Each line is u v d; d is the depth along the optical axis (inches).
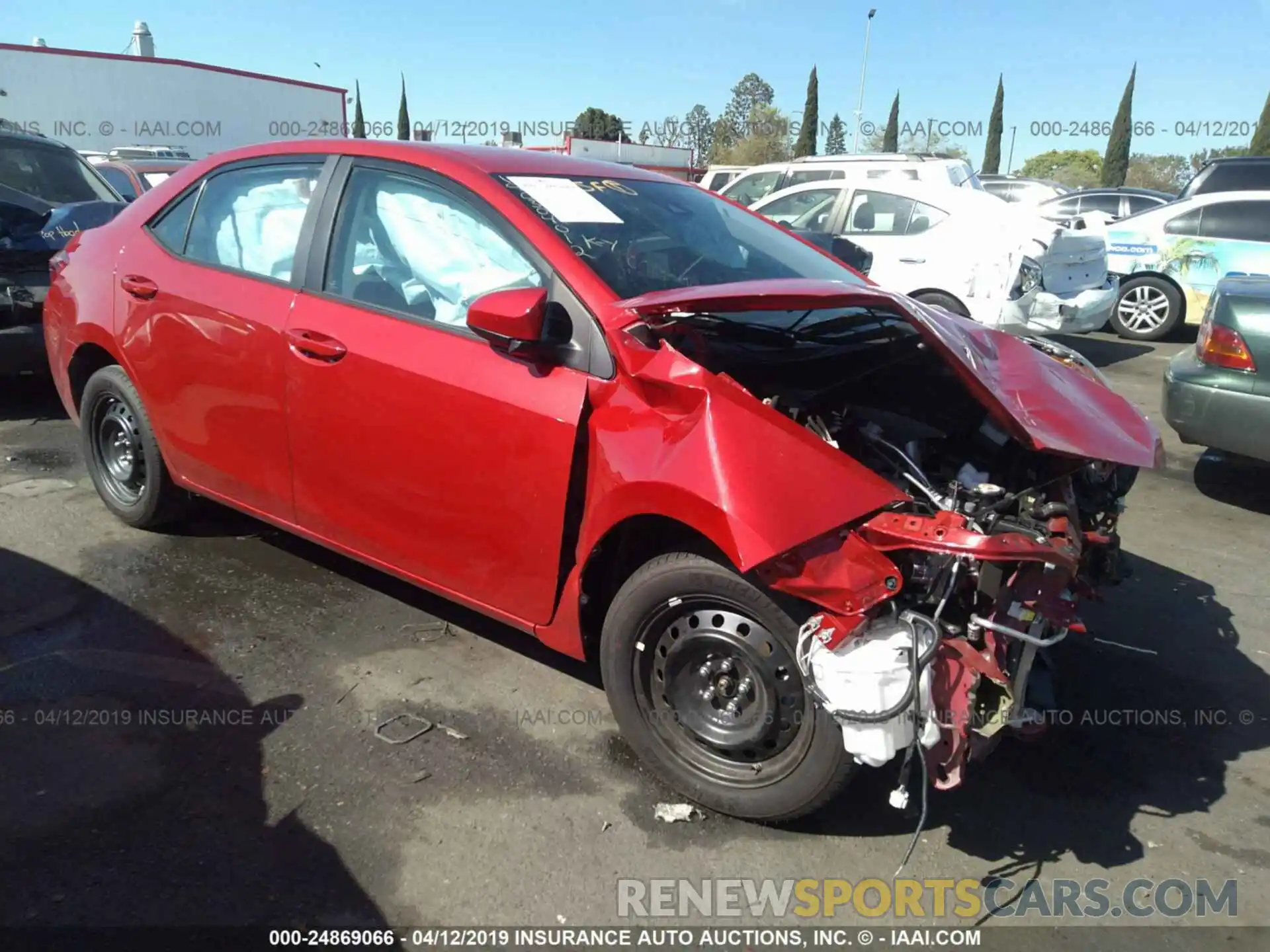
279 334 131.0
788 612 95.9
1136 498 220.8
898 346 133.7
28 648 132.4
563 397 107.0
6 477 198.1
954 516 92.6
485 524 114.9
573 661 136.2
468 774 111.1
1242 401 199.9
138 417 159.2
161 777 107.5
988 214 323.3
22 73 912.9
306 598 150.2
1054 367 125.3
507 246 116.7
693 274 124.4
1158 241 421.1
